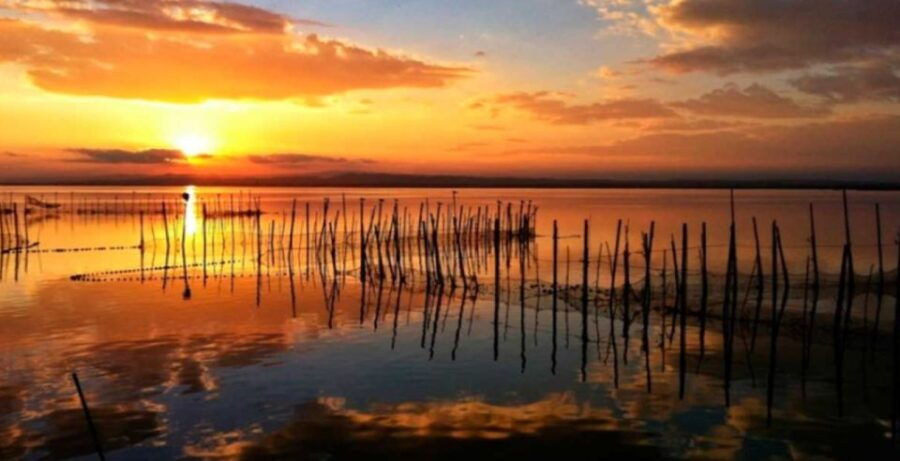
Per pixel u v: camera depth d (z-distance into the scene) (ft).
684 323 64.59
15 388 51.19
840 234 209.05
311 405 48.34
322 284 108.47
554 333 70.85
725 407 48.11
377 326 74.69
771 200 572.51
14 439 41.81
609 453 40.68
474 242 188.75
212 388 51.75
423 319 78.84
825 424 44.86
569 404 48.93
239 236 207.00
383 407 48.14
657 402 49.32
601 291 91.15
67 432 42.93
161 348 63.41
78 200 451.53
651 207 428.56
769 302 77.77
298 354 61.87
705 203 508.12
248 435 42.93
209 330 71.46
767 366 57.31
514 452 40.75
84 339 66.64
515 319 78.69
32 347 63.36
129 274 116.16
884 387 51.55
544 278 115.14
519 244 165.68
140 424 44.37
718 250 165.17
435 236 109.91
